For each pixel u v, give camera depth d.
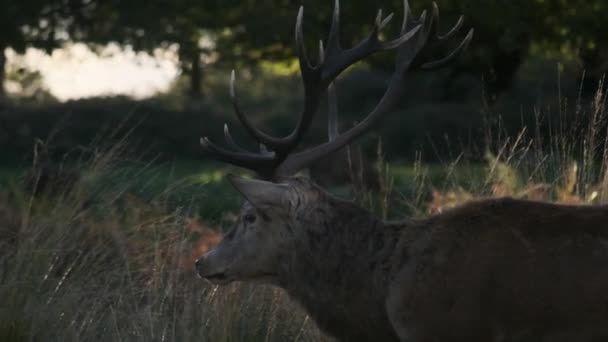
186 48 39.34
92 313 15.28
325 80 13.99
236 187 12.95
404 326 12.41
